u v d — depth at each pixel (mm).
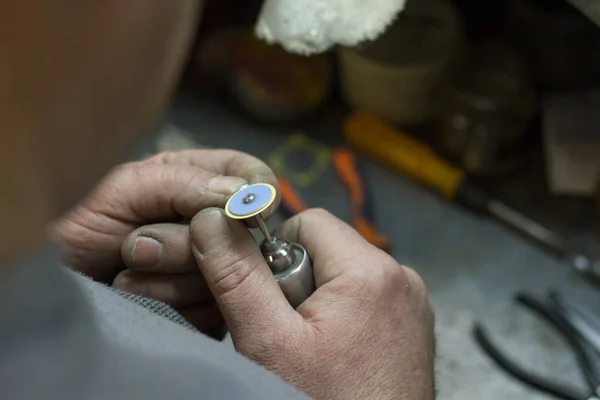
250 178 493
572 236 739
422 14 786
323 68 845
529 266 733
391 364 446
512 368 677
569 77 814
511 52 802
